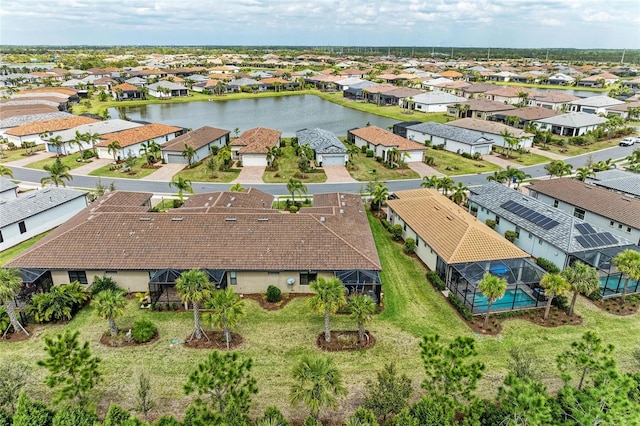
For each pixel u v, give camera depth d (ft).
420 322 119.34
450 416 80.02
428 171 269.85
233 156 296.30
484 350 107.76
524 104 490.08
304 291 132.77
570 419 81.05
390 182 249.14
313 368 83.56
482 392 94.27
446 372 85.20
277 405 90.74
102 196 190.39
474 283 123.65
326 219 149.89
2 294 106.01
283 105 551.59
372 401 83.41
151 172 263.70
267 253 131.03
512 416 80.02
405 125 370.73
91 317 120.67
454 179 254.88
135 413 88.43
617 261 125.39
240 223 140.05
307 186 240.12
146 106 534.78
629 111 425.28
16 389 86.94
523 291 134.62
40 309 115.03
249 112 498.69
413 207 173.88
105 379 97.60
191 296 106.11
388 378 86.48
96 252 131.64
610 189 196.65
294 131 395.14
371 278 125.18
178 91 601.21
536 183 203.41
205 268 127.03
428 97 481.87
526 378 83.61
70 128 341.62
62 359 84.89
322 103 569.64
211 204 165.78
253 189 194.18
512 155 307.78
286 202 211.41
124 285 132.05
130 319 120.16
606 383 82.79
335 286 105.70
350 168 272.31
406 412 79.82
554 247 143.43
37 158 294.25
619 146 330.13
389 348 108.47
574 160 293.02
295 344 109.91
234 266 127.54
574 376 98.48
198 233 136.87
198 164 281.54
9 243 163.12
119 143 290.76
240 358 104.42
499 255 133.59
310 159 290.35
